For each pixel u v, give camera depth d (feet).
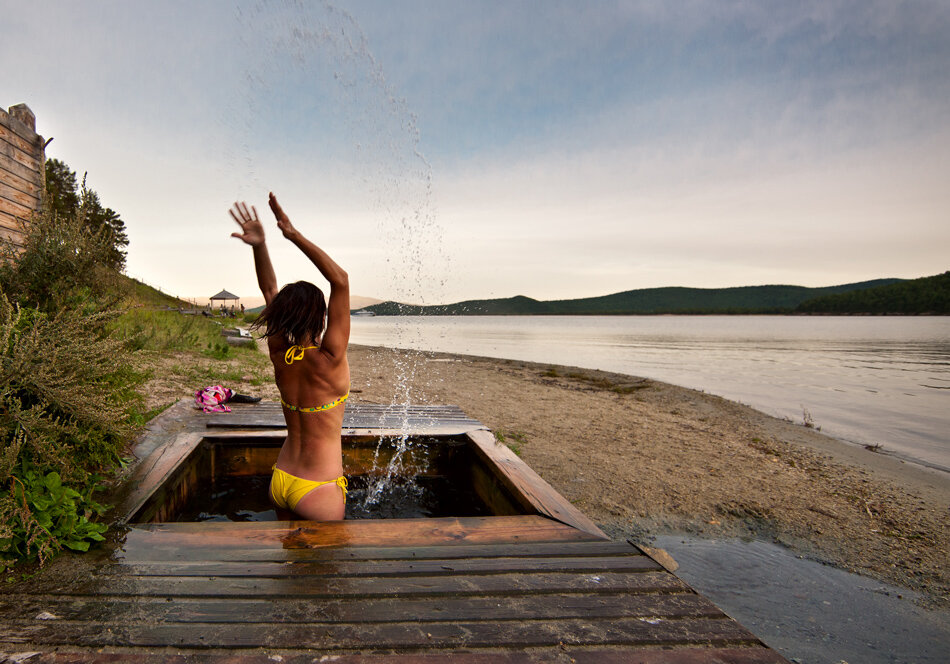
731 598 10.63
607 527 14.03
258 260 9.80
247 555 6.80
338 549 7.06
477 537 7.60
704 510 15.57
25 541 6.55
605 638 5.34
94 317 9.52
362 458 13.46
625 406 35.14
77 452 8.73
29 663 4.58
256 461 12.74
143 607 5.55
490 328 308.60
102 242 11.37
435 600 5.89
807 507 16.25
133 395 11.68
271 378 31.40
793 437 27.37
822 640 9.22
